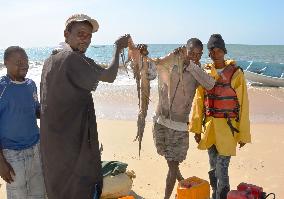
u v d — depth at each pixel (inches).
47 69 126.9
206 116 206.4
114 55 129.6
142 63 163.6
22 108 163.9
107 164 221.5
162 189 255.8
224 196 197.6
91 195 133.2
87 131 129.2
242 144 202.4
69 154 128.0
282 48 5999.0
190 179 210.1
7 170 161.6
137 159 326.0
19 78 166.7
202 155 339.9
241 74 200.5
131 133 430.0
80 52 130.4
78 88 122.8
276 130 455.2
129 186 218.5
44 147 130.6
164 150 212.1
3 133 163.2
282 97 787.4
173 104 204.2
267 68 1339.8
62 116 125.6
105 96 752.3
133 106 650.2
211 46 199.8
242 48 5979.3
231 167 310.0
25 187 167.6
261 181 277.3
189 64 190.5
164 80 191.9
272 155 344.5
